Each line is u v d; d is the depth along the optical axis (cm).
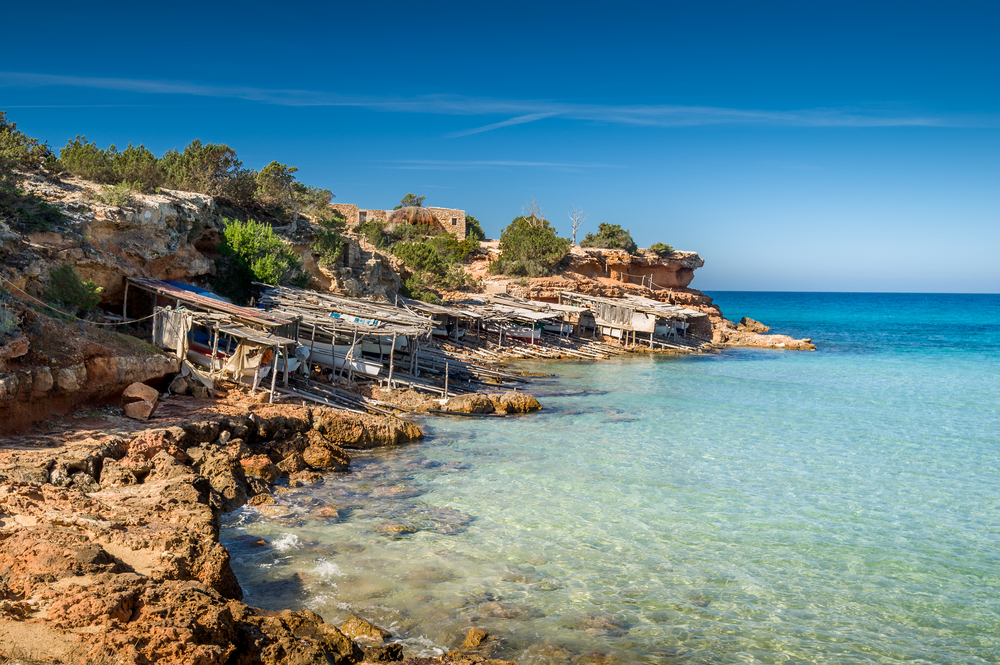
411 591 1215
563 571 1334
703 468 2148
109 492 1406
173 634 800
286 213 5322
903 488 1966
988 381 4341
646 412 3120
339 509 1656
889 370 4941
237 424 2091
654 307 6775
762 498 1850
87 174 3759
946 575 1370
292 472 1933
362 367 3294
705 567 1380
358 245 5559
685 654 1042
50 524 1151
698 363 5378
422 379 3597
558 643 1055
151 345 2534
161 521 1253
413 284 6334
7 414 1694
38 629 803
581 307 6950
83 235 2773
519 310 5981
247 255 4238
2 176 2773
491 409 3058
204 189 4772
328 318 3431
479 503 1744
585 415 3025
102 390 2098
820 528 1625
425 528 1545
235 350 2784
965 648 1088
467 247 8494
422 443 2425
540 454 2286
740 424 2866
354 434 2327
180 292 2948
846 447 2469
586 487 1914
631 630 1110
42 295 2397
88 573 950
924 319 12281
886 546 1519
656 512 1712
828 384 4166
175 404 2316
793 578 1339
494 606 1171
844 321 11594
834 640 1101
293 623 980
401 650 994
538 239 8100
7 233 2327
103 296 2964
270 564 1299
